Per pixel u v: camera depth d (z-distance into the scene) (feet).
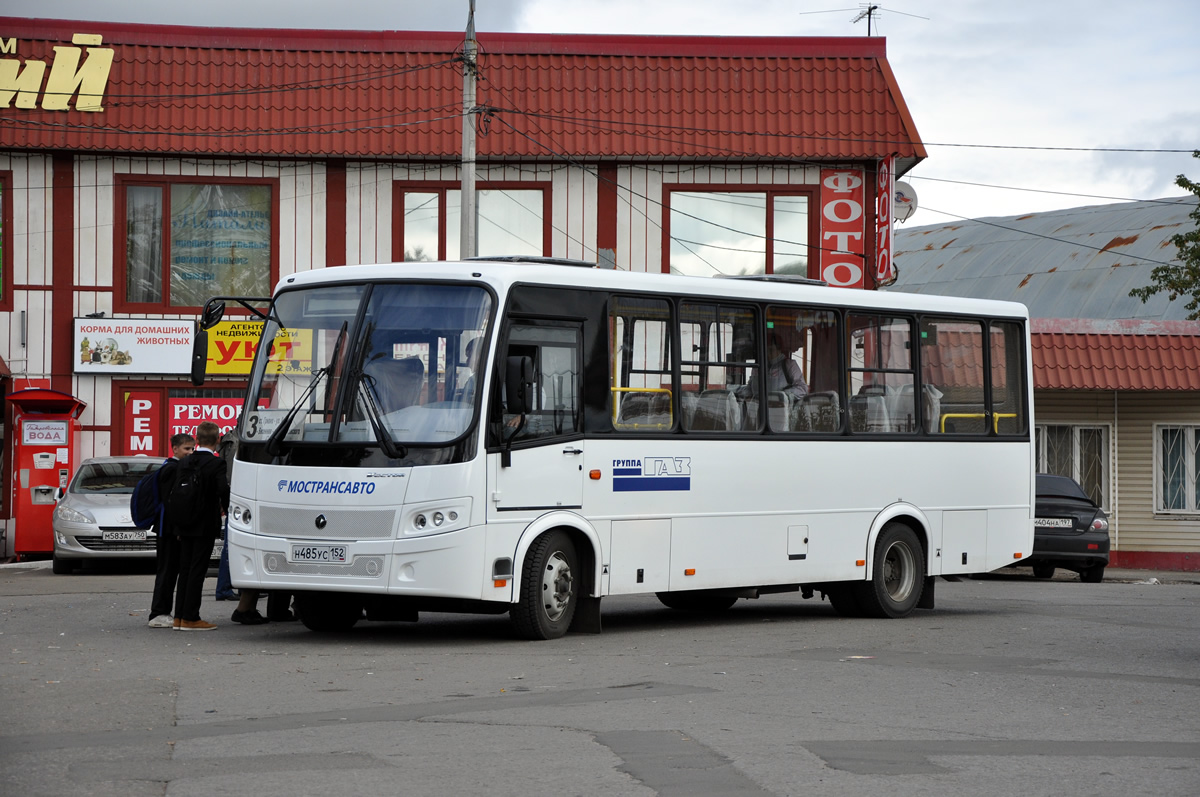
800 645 42.22
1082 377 97.76
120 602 53.98
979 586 73.92
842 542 49.98
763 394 47.70
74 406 79.82
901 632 46.75
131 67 84.58
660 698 31.07
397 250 86.69
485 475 39.24
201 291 85.66
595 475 42.39
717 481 45.96
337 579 39.37
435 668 35.70
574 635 43.34
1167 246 132.46
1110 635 46.32
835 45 89.92
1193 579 88.22
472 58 72.33
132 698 30.60
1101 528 80.23
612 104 86.94
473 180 72.38
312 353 41.39
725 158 87.20
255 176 85.92
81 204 84.48
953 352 54.49
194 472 43.86
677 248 88.53
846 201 88.74
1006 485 56.13
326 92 85.71
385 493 39.01
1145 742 26.86
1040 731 27.84
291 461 40.40
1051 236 149.79
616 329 43.42
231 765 23.47
